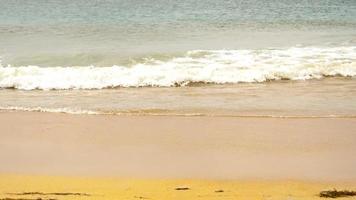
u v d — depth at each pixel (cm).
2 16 3588
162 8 4231
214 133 1109
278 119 1207
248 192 798
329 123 1174
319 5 4516
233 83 1560
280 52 1950
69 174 889
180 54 1919
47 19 3416
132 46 2231
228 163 944
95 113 1262
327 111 1266
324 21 3281
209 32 2753
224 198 759
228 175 886
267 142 1052
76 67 1739
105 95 1434
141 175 888
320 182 852
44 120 1205
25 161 952
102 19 3441
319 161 952
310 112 1259
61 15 3688
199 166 930
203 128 1144
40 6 4353
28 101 1372
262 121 1191
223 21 3322
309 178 871
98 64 1794
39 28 2905
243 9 4194
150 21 3316
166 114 1249
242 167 924
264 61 1777
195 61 1797
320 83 1555
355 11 3925
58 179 861
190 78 1580
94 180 859
